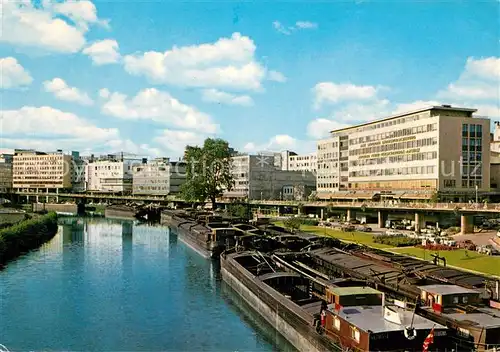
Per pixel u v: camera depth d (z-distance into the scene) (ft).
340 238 269.64
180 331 135.95
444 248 219.00
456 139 332.60
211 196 490.49
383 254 176.76
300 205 423.23
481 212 264.11
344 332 95.50
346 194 435.12
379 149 396.57
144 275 208.13
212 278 202.49
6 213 441.68
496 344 90.33
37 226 330.95
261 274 162.30
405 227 321.32
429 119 338.13
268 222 344.49
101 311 154.92
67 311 155.02
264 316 142.10
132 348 124.06
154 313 152.87
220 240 249.34
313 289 148.36
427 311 104.47
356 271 156.15
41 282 194.49
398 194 367.04
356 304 104.58
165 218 489.67
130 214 560.20
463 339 93.20
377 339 87.40
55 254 265.34
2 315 151.02
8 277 203.72
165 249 285.23
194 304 162.81
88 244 307.58
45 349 123.75
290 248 226.38
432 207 292.81
